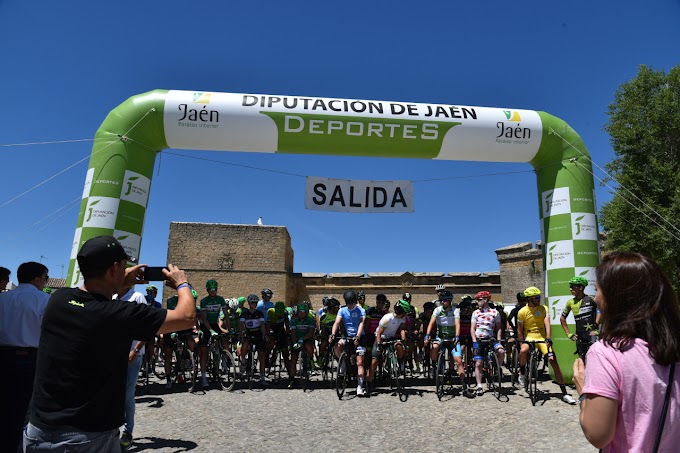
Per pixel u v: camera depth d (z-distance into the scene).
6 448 3.95
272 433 5.48
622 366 1.56
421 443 5.05
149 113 8.50
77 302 2.09
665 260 16.42
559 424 5.87
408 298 11.16
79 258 2.20
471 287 25.48
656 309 1.60
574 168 9.40
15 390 4.02
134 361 4.87
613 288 1.69
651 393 1.52
